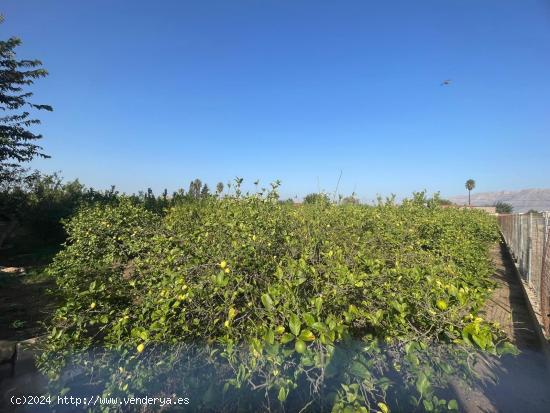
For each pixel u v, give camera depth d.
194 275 2.79
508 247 15.27
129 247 4.95
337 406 2.01
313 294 2.50
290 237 3.78
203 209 6.58
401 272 2.77
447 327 2.24
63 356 2.88
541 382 3.78
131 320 2.73
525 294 7.39
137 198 11.93
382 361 2.33
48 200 13.32
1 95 11.71
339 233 4.64
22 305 5.95
